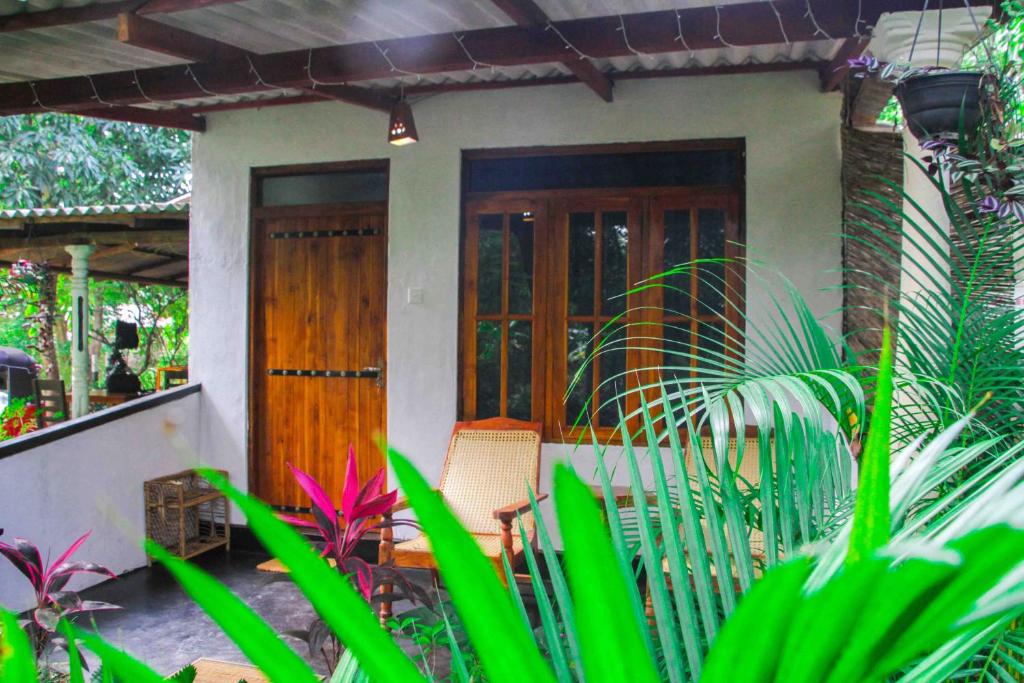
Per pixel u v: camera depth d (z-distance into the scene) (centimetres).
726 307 517
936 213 352
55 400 802
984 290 211
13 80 499
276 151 596
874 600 30
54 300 1027
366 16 400
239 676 266
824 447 137
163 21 407
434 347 563
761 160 510
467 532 32
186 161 1499
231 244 609
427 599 249
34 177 1332
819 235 502
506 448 511
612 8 390
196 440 608
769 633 30
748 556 102
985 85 259
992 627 58
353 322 591
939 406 185
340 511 254
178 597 494
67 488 498
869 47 368
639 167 534
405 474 32
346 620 34
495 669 31
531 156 550
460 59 418
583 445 535
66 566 261
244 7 389
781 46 466
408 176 567
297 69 445
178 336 1442
